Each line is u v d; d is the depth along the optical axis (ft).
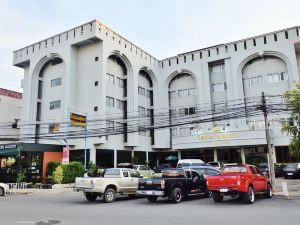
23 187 80.74
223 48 135.85
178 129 142.31
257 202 46.29
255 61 131.54
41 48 130.82
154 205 44.68
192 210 38.34
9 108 154.40
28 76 136.36
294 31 122.31
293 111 67.72
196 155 131.44
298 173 94.22
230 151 123.44
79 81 121.29
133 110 127.24
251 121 124.06
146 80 146.30
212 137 120.16
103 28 118.62
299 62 126.82
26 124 126.82
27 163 90.07
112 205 45.68
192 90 144.25
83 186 50.31
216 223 28.94
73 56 121.90
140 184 48.67
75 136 112.78
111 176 54.95
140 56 137.80
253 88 129.70
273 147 111.45
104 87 115.14
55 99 125.18
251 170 48.37
